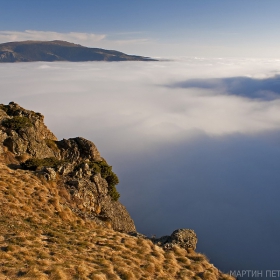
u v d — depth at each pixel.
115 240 21.86
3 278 13.25
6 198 21.88
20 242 17.20
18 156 30.80
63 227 21.50
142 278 17.34
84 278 15.14
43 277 14.02
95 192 28.69
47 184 26.45
